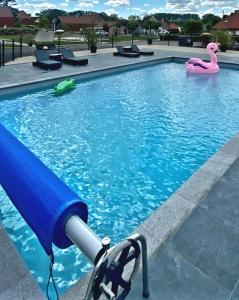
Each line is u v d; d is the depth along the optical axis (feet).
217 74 55.31
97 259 7.22
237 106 36.83
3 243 11.83
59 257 13.61
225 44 79.46
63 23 241.76
